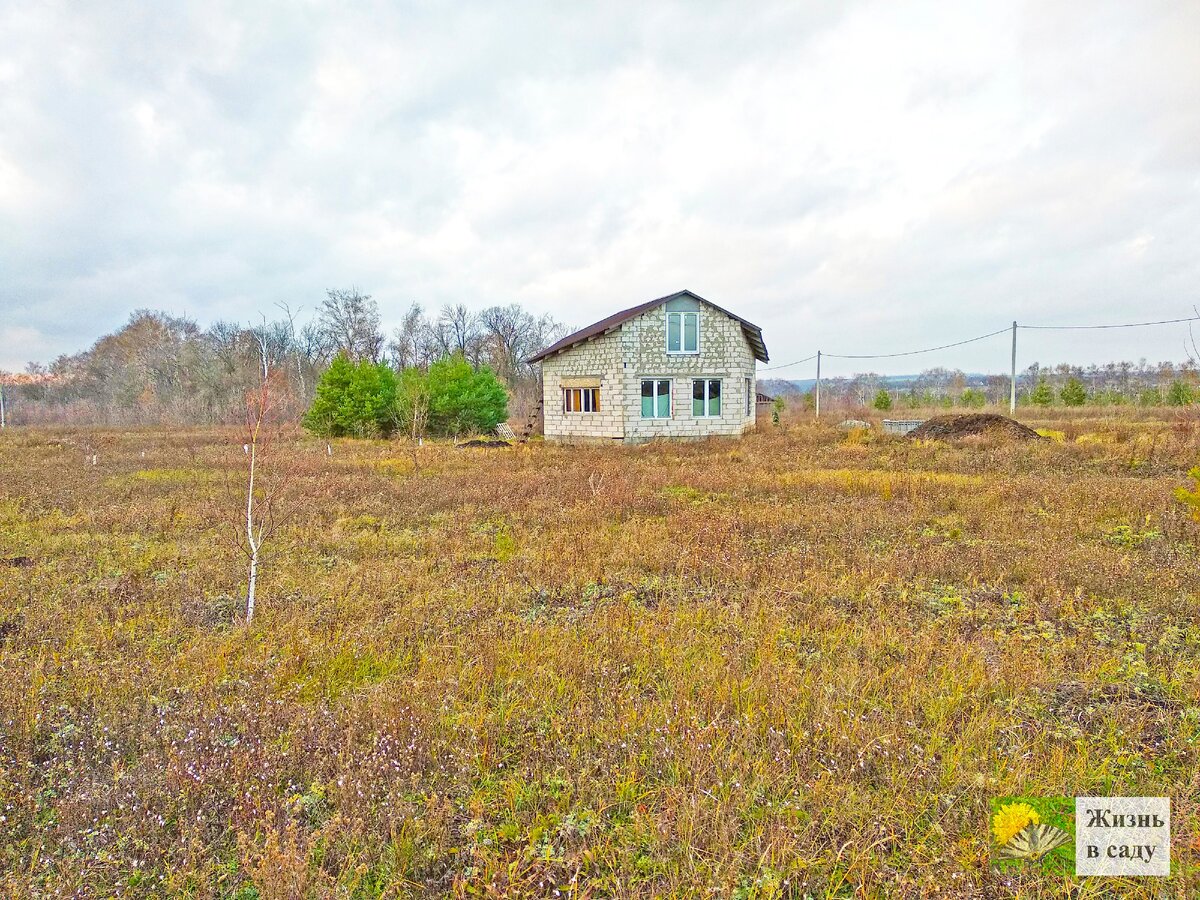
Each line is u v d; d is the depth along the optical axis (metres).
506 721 3.99
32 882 2.76
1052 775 3.29
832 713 3.87
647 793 3.31
